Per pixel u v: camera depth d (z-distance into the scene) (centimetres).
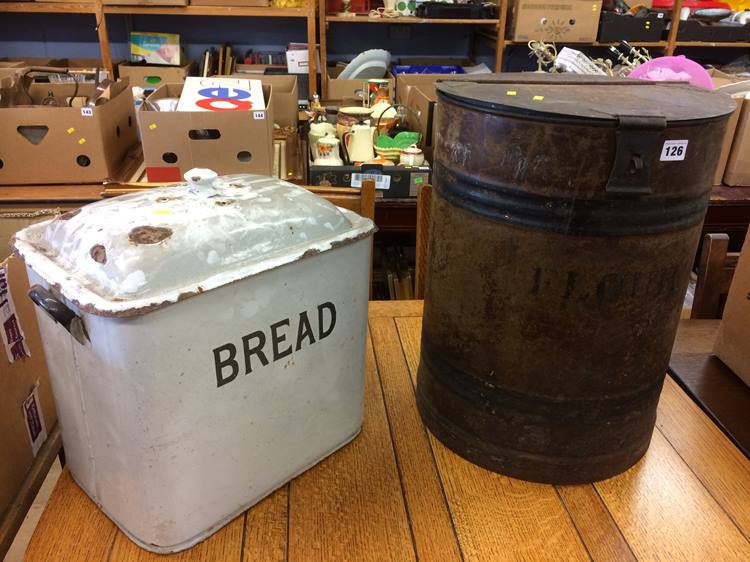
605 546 105
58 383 102
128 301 80
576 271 99
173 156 222
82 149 237
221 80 245
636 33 365
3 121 227
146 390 86
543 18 356
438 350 122
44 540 102
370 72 372
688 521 110
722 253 173
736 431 132
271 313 97
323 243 100
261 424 104
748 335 146
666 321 108
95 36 414
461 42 443
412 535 107
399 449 126
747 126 263
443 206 112
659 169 93
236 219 95
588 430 112
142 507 97
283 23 420
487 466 121
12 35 411
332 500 113
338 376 116
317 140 266
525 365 109
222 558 101
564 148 92
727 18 384
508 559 103
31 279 96
